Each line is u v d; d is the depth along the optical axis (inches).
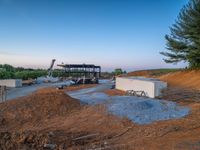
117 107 751.7
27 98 894.4
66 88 1678.2
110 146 408.2
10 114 751.1
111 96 1112.2
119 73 3550.7
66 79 2625.5
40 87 1817.2
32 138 414.9
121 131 538.0
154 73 2224.4
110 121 630.5
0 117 725.9
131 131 532.4
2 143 384.8
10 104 841.5
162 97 1029.2
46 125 657.6
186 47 1456.7
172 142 411.8
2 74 2266.2
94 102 917.8
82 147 405.7
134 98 943.0
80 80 2069.4
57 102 837.2
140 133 505.4
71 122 662.5
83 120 670.5
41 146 394.0
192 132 481.4
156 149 378.6
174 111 713.6
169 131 498.6
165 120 613.6
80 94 1295.5
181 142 409.4
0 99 1144.8
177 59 1526.8
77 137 486.3
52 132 508.4
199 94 1011.3
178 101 924.6
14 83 1843.0
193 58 1427.2
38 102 837.8
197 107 772.6
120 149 388.2
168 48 1537.9
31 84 2119.8
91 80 2118.6
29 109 785.6
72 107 824.3
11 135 415.5
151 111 710.5
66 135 494.6
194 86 1231.5
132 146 402.3
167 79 1627.7
